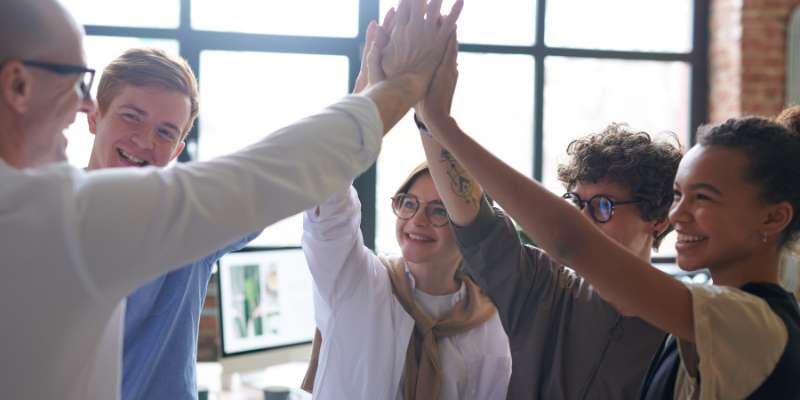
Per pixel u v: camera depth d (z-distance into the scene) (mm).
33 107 731
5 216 685
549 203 932
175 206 711
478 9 4254
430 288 1557
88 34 3777
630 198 1295
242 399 2359
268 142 789
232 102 3875
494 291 1300
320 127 811
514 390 1280
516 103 4312
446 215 1510
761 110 4219
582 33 4387
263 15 3904
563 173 1385
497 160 996
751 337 833
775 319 855
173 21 3838
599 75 4406
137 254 705
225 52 3859
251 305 2463
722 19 4375
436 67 1045
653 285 870
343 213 1399
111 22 3801
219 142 3875
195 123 3834
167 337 1213
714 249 898
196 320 1288
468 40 4250
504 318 1301
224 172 748
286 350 2543
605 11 4398
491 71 4277
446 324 1488
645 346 1227
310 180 785
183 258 730
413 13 1039
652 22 4473
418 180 1542
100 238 688
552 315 1287
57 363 722
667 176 1305
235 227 742
